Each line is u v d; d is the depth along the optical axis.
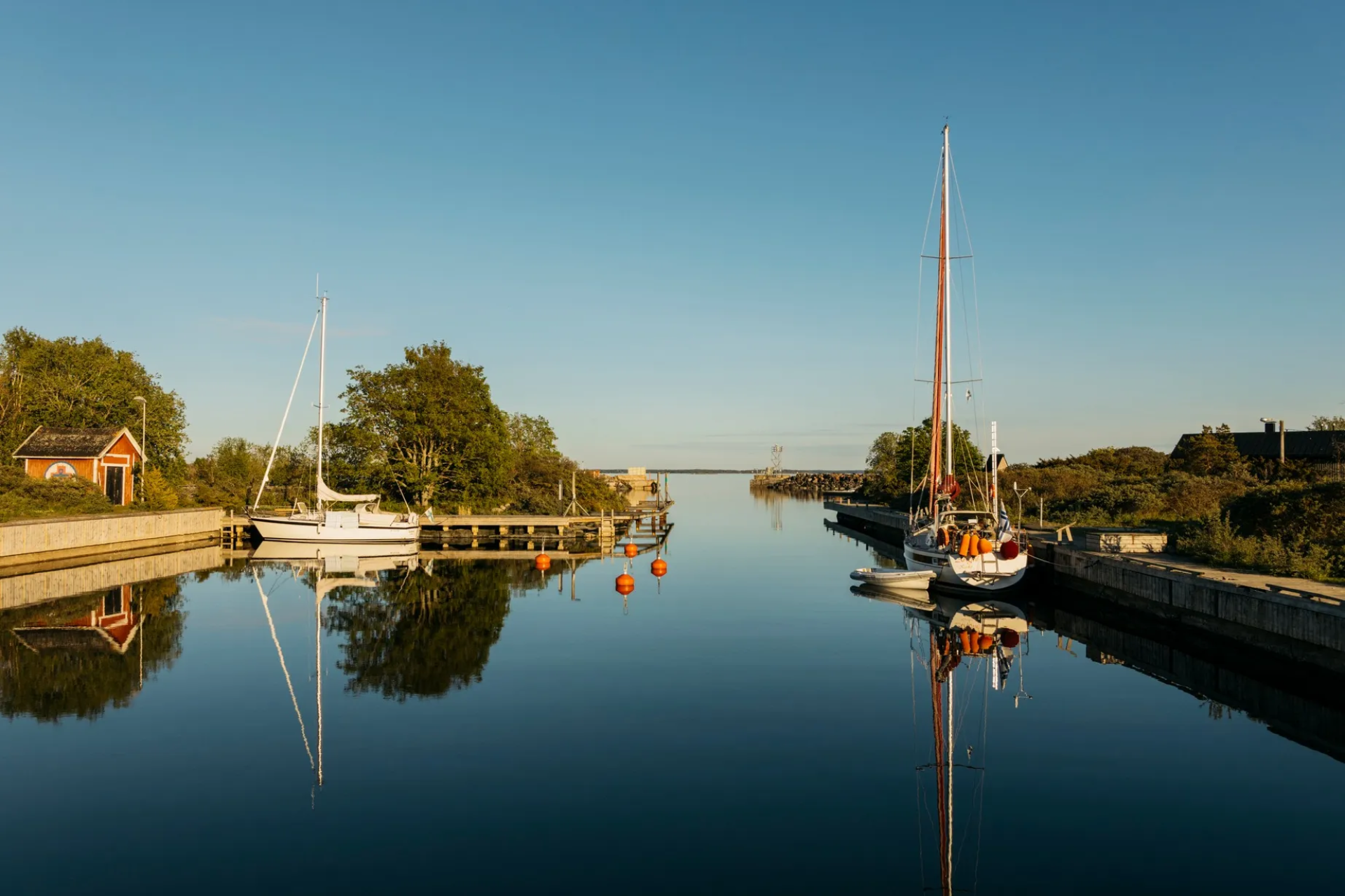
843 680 18.02
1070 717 15.48
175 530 47.22
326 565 39.59
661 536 54.72
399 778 12.41
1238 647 19.19
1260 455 61.03
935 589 29.72
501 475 63.88
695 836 10.46
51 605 27.75
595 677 18.12
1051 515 46.19
